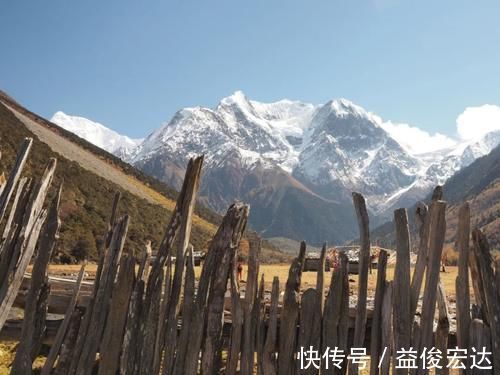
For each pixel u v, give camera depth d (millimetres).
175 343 7266
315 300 7301
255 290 7484
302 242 7543
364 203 7387
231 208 7641
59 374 7332
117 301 7363
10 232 7773
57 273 15914
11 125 70750
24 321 7508
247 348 7285
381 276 7227
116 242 7688
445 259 25188
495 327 6820
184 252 7570
